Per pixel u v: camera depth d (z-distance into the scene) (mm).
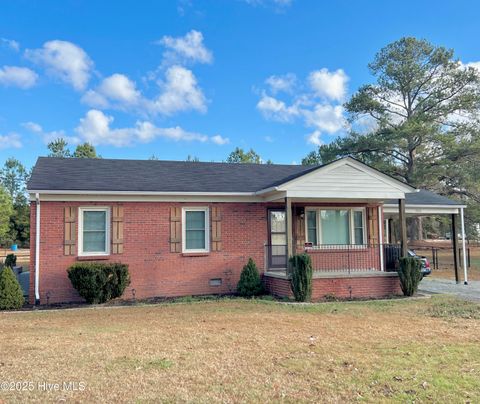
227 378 5223
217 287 13633
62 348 6664
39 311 10742
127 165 15320
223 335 7598
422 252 35938
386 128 29469
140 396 4629
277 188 12516
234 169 16484
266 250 14156
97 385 4953
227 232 13867
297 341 7137
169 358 6094
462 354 6309
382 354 6324
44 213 12219
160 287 13102
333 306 11023
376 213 15656
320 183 12805
